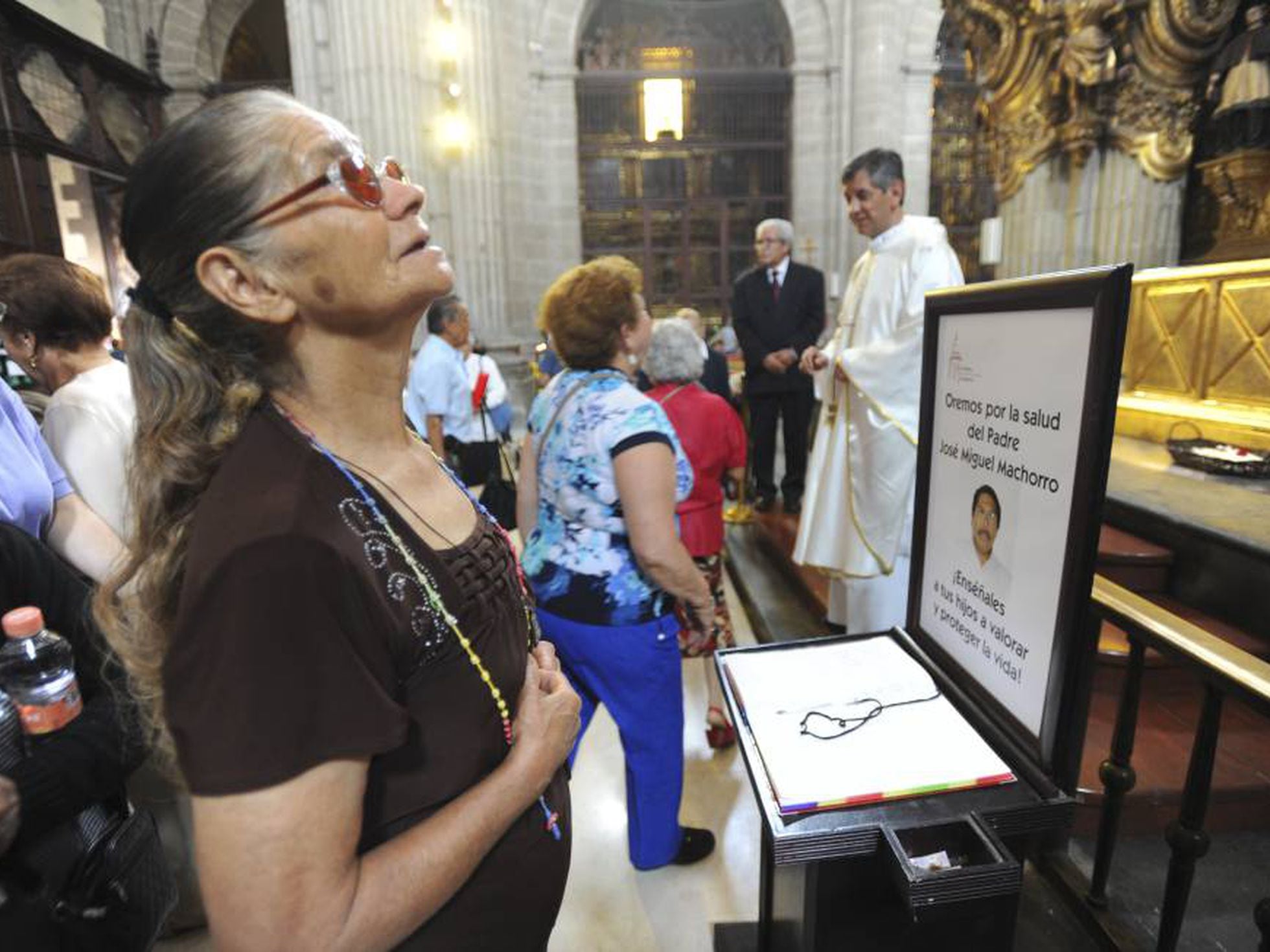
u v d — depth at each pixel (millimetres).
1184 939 1401
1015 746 856
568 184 10609
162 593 563
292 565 496
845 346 2600
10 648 924
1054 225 3611
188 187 550
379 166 643
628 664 1598
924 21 10336
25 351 1476
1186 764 1755
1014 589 865
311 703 497
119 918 1006
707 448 2223
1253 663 914
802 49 10562
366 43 7934
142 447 585
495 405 4957
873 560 2469
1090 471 726
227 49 10539
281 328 607
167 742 565
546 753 688
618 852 1959
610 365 1549
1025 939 1427
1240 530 1856
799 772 847
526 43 10031
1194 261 3092
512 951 717
